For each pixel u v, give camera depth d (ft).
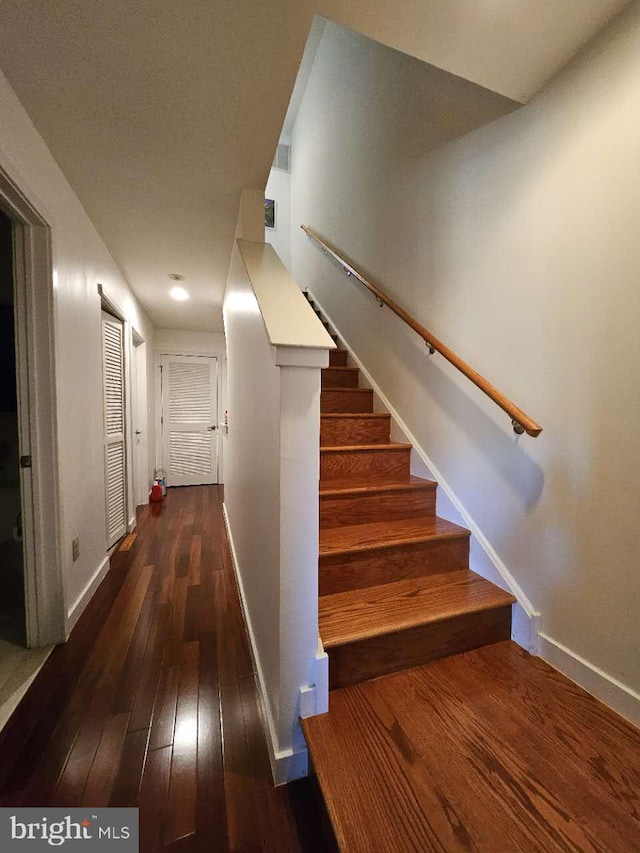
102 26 3.41
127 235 7.50
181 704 4.34
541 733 3.45
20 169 4.33
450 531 5.53
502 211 4.96
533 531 4.62
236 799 3.30
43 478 5.26
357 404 8.40
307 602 3.55
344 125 10.03
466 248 5.62
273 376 3.64
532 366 4.58
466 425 5.71
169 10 3.30
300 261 13.98
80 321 6.40
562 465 4.24
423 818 2.73
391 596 4.77
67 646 5.37
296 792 3.38
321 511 5.60
